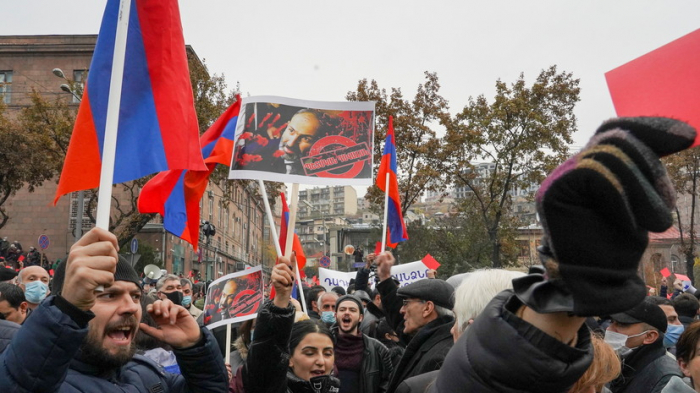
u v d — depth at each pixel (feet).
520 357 3.85
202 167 11.02
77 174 10.11
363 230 177.47
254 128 16.67
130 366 8.85
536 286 3.72
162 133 10.76
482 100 81.15
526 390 3.91
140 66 10.82
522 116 78.38
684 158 90.84
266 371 10.34
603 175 2.92
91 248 6.34
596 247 3.04
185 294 27.17
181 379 9.26
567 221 3.06
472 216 101.35
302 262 29.99
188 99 11.16
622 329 13.32
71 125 73.92
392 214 29.48
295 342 13.25
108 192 8.31
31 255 85.20
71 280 6.27
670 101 4.72
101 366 7.84
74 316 6.32
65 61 122.52
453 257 103.09
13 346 6.39
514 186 84.74
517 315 4.12
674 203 2.97
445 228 110.32
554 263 3.38
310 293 29.71
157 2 10.98
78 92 78.79
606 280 3.07
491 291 9.26
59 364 6.31
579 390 7.66
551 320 3.87
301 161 16.60
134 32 10.84
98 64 10.59
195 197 20.22
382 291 18.35
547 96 80.43
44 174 77.46
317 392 12.91
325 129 16.90
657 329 13.05
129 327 7.83
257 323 10.44
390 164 29.19
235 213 208.85
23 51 121.08
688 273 98.27
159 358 14.34
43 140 74.18
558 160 78.69
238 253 212.84
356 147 16.89
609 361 7.72
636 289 3.12
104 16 10.81
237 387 13.10
